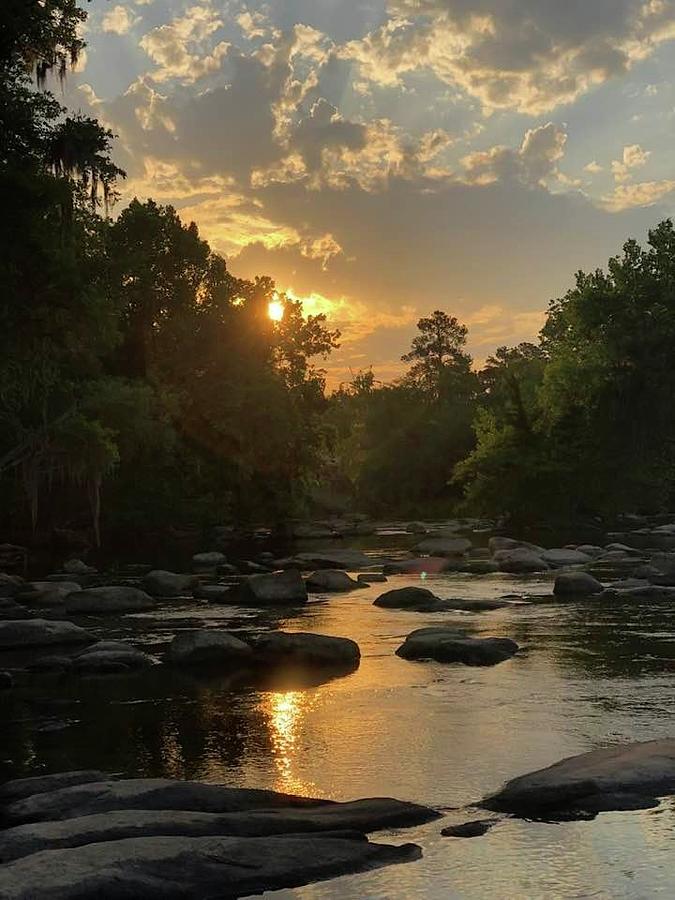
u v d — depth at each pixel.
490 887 6.87
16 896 6.21
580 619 21.39
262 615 23.16
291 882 6.91
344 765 10.27
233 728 12.13
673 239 71.94
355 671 15.85
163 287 69.06
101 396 49.22
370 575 31.86
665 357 67.88
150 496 58.25
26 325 33.41
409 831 8.02
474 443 106.69
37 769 10.43
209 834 7.52
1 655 18.09
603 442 66.19
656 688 13.98
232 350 70.19
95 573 37.34
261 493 73.75
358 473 115.50
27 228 30.70
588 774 8.86
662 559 31.75
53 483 55.06
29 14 30.84
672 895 6.70
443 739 11.27
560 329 77.88
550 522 63.12
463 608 23.44
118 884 6.46
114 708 13.48
